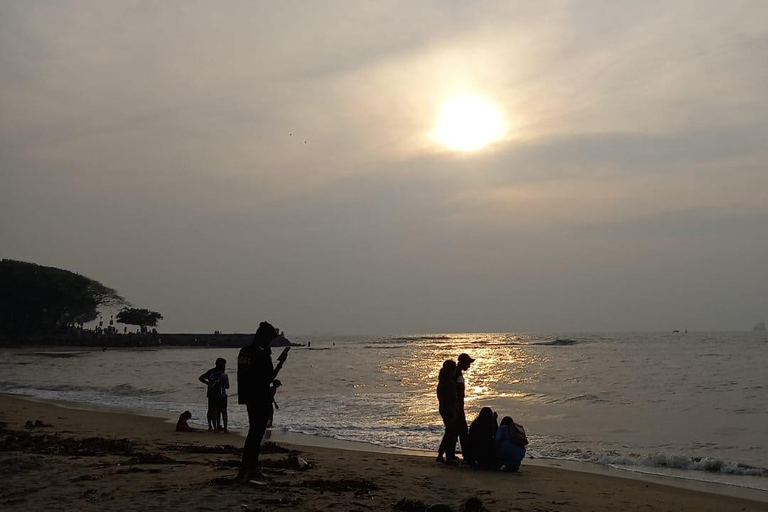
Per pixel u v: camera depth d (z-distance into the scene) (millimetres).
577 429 17906
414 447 14695
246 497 7488
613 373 42531
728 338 168125
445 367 11836
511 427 11328
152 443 13320
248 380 8422
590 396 26953
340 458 12016
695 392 28500
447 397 11625
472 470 11055
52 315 128625
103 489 7871
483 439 11305
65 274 130125
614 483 10531
